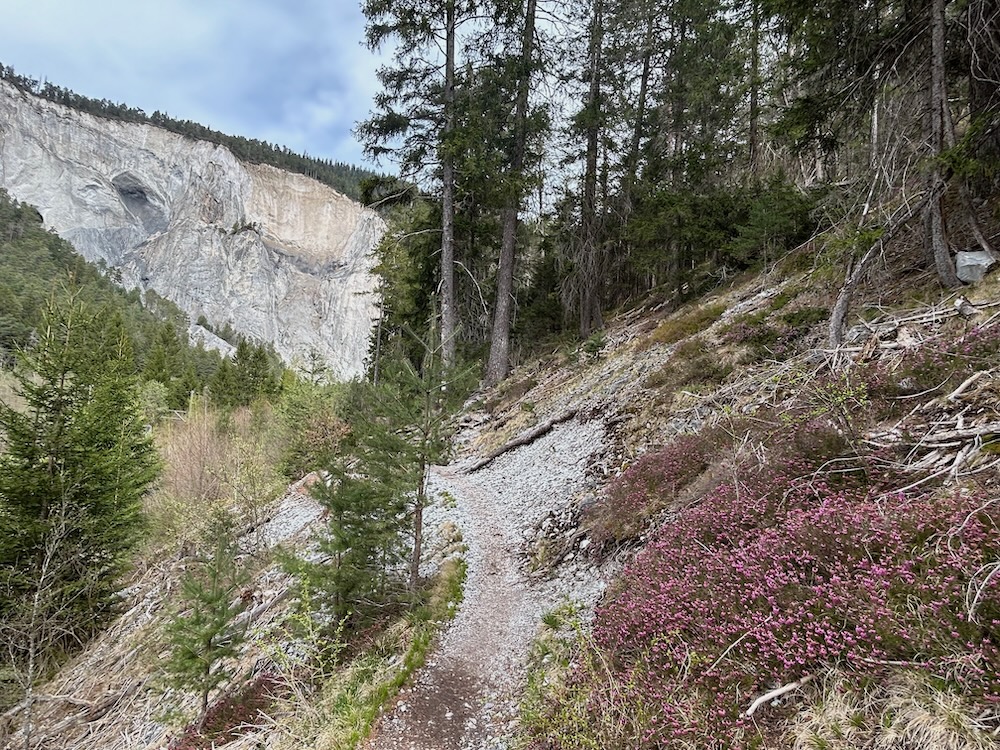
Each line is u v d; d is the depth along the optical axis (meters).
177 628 6.86
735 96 20.50
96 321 14.49
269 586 10.39
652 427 10.54
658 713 3.76
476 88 19.64
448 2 18.41
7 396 16.52
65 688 10.20
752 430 7.11
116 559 12.95
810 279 11.73
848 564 3.71
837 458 5.17
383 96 19.19
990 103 7.33
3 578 11.17
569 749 4.03
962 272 7.32
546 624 6.51
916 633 2.93
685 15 20.38
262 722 6.09
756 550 4.39
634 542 7.22
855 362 6.99
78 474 11.94
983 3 6.92
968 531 3.32
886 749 2.77
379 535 7.44
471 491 13.26
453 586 8.05
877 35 7.85
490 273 29.17
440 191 21.50
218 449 18.75
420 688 5.75
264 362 49.53
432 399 8.04
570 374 18.09
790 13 8.09
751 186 17.95
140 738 7.59
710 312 14.44
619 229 21.33
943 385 5.36
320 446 16.58
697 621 4.22
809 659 3.35
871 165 8.89
